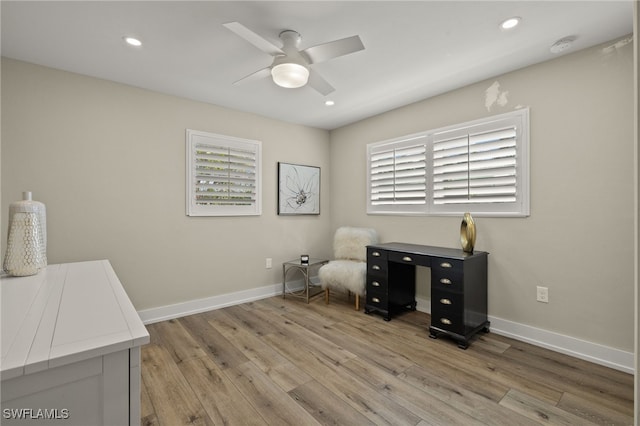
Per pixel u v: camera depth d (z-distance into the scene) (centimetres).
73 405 73
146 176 305
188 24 199
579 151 233
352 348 251
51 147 256
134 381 80
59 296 119
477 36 215
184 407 177
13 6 178
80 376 73
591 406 176
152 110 308
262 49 195
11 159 240
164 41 219
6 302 110
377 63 254
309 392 191
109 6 180
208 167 344
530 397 185
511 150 268
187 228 332
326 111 377
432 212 330
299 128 433
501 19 195
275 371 215
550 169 248
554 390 192
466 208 301
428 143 332
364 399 184
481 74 275
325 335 277
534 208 257
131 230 296
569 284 239
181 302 328
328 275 357
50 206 256
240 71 267
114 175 287
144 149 303
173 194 322
